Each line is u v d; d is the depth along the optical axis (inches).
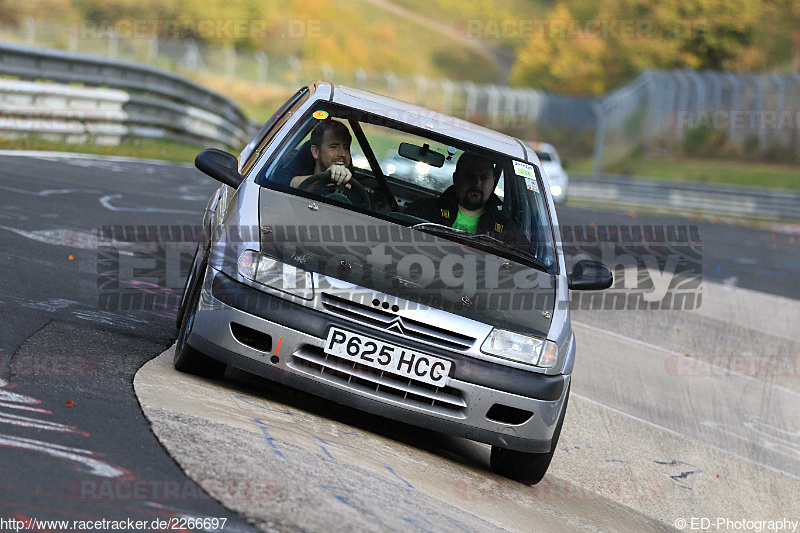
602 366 1232.8
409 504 479.5
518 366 631.2
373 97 826.8
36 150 2090.3
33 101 2220.7
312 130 747.4
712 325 1633.9
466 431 620.1
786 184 5959.6
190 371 654.5
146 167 2284.7
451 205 749.3
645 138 6756.9
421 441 695.7
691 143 6658.5
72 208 1405.0
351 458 543.2
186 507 386.6
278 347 605.9
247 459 468.4
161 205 1691.7
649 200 4813.0
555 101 6953.7
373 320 613.9
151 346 734.5
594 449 876.0
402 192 751.7
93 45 6387.8
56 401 507.2
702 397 1179.3
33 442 432.1
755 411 1169.4
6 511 350.9
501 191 767.1
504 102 6855.3
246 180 703.1
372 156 755.4
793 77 6318.9
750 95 6407.5
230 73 6722.4
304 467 483.2
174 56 6638.8
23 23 7391.7
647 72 6668.3
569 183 5128.0
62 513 359.6
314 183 714.2
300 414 633.0
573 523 606.9
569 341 669.9
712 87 6491.1
